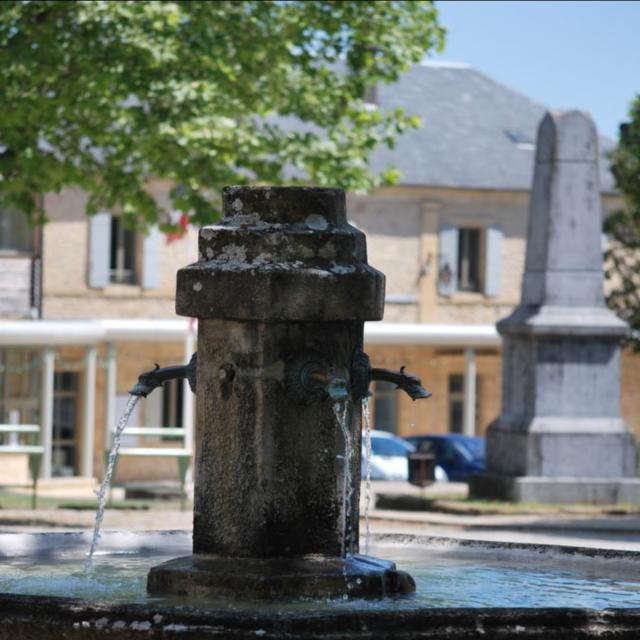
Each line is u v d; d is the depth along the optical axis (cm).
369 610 835
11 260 5394
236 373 987
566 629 835
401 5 3278
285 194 997
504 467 3039
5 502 3016
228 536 985
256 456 981
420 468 3125
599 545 1772
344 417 989
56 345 5334
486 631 829
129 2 2928
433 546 1277
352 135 3269
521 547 1218
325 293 979
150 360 5706
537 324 3000
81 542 1259
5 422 5253
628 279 4794
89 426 5400
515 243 6250
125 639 834
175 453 2858
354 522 1009
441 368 6159
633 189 4734
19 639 855
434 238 6150
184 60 3016
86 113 3141
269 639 814
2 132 3064
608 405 3019
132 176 3188
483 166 6234
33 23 2964
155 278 5775
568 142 3030
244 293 977
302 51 3206
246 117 3195
